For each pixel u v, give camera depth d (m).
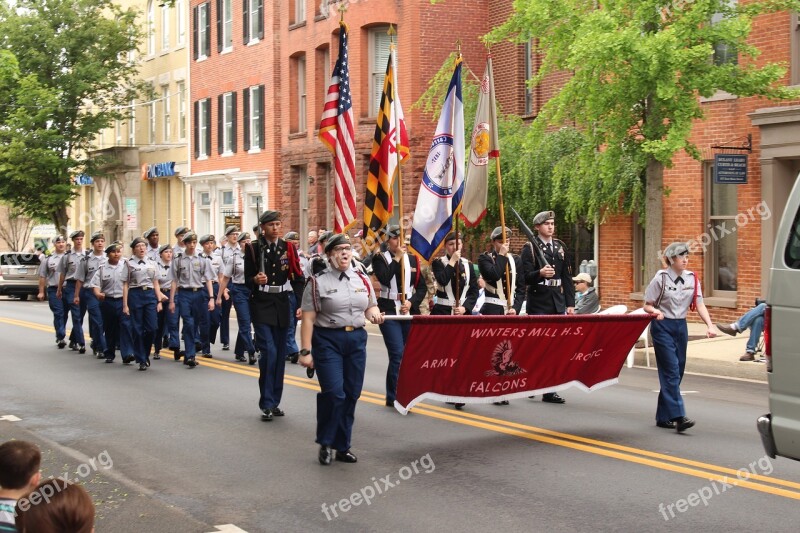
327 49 35.44
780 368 7.36
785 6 17.73
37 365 17.66
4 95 45.31
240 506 8.07
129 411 12.61
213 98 43.12
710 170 22.17
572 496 8.15
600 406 12.61
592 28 17.59
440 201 12.55
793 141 19.80
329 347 9.48
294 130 37.44
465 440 10.47
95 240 19.08
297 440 10.70
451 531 7.25
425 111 29.42
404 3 31.09
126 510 7.78
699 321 22.25
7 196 46.62
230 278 19.69
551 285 12.98
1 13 45.69
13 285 41.12
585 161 19.28
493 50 30.00
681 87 17.72
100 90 48.19
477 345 10.06
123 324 17.58
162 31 48.03
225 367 17.11
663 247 23.09
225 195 42.97
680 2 17.84
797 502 7.91
